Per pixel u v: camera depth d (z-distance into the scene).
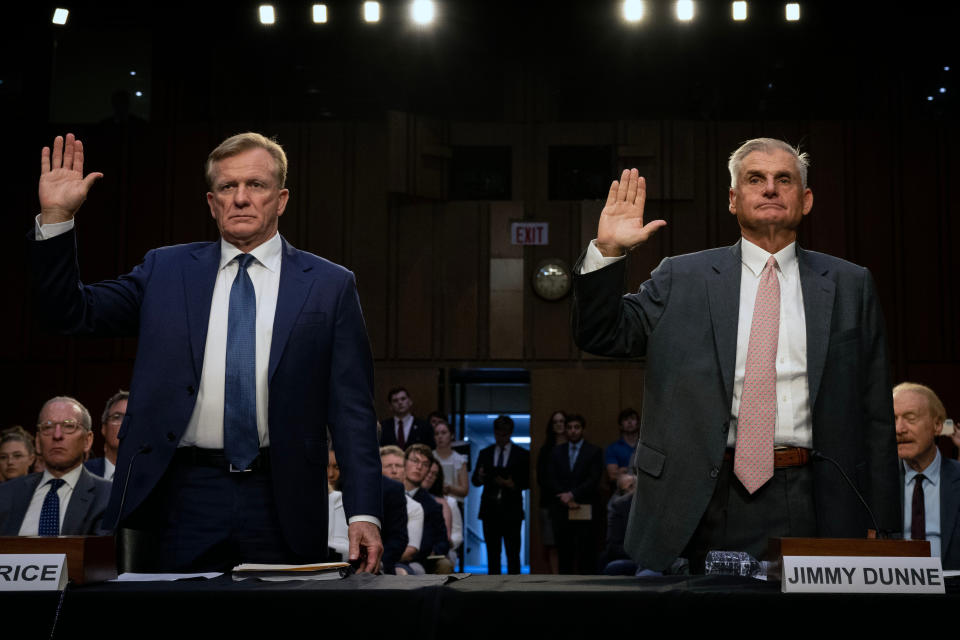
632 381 10.84
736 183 2.38
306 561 2.06
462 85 11.47
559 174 11.27
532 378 10.91
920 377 10.65
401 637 1.48
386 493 5.18
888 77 11.12
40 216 2.04
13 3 11.16
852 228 10.84
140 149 11.10
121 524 2.02
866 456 2.22
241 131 11.12
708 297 2.30
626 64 11.38
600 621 1.48
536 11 11.45
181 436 2.05
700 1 11.10
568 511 9.28
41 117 11.12
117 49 11.28
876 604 1.48
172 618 1.49
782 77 11.19
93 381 10.84
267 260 2.21
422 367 10.95
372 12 10.86
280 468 2.07
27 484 4.51
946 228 10.80
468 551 11.20
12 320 10.88
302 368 2.13
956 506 3.39
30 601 1.50
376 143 11.13
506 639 1.47
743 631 1.48
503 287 11.02
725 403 2.20
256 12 11.31
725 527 2.18
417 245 11.08
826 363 2.22
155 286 2.20
